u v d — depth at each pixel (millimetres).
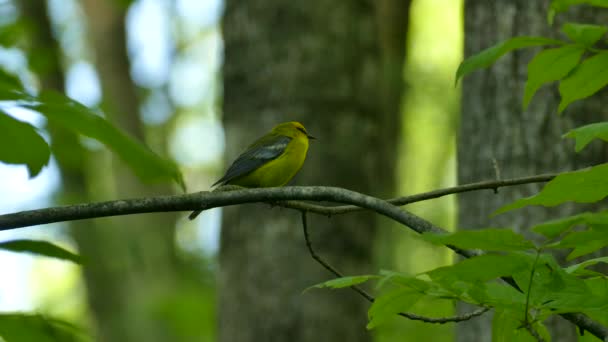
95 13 24281
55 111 4719
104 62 24328
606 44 9156
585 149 9438
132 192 23703
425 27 27188
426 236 3947
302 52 13703
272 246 13367
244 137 13703
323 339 13211
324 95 13680
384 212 5754
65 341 4051
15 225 5781
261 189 6086
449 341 20297
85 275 22906
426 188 26359
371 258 14117
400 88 20391
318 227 13445
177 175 5066
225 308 13641
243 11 13945
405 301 4707
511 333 5027
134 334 22422
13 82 5645
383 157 15445
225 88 14094
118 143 4852
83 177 20656
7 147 4617
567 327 9117
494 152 9703
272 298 13281
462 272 4188
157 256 24047
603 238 4121
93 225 23203
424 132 26516
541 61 4828
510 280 4828
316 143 13609
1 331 3916
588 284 4840
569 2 4793
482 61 4738
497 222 9562
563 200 4191
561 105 5082
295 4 13742
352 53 13984
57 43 19734
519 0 9664
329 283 4598
